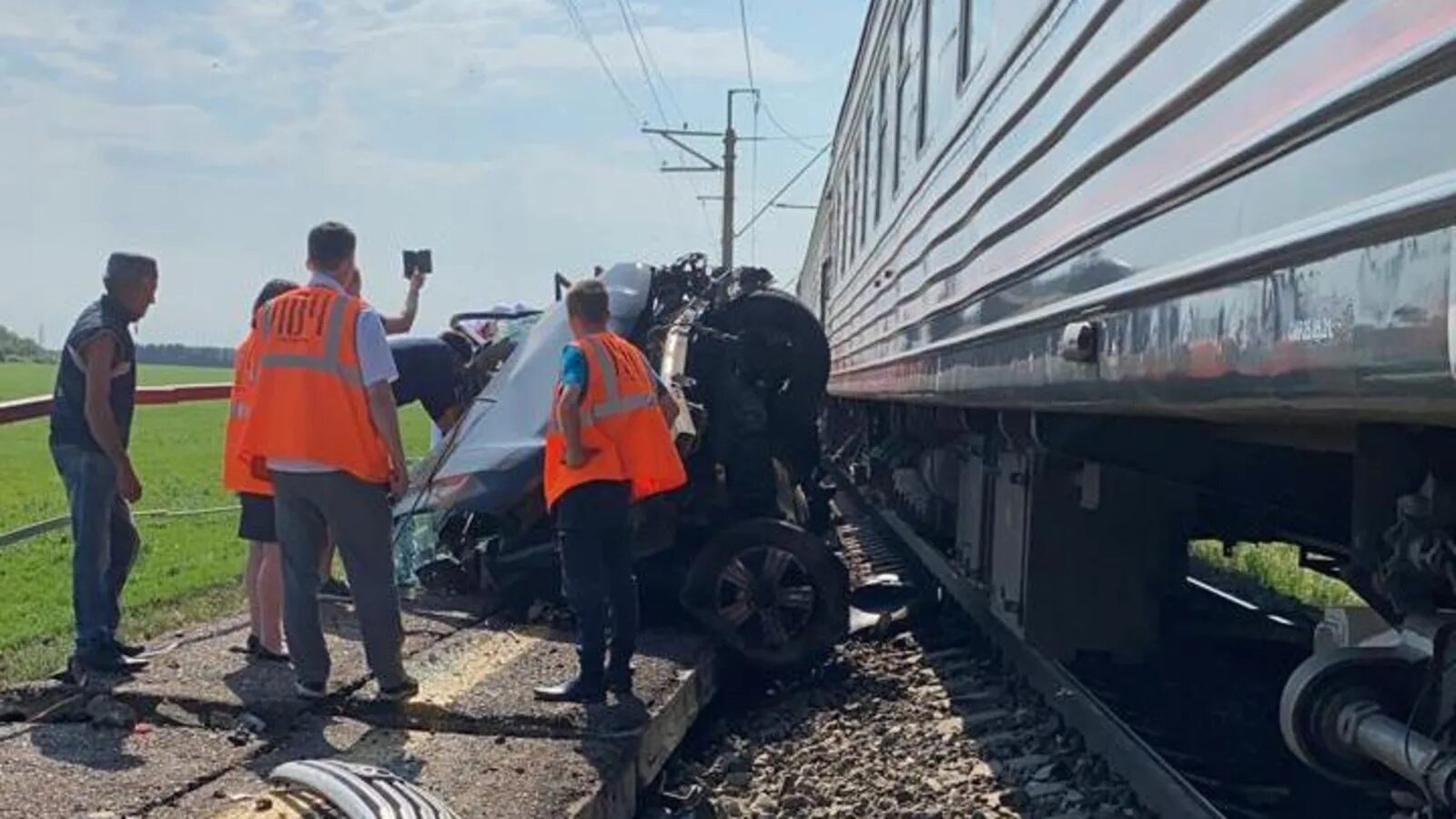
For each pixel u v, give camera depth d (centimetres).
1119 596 654
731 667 721
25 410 678
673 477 594
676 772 593
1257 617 741
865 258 1137
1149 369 348
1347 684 332
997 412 708
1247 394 287
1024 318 488
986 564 769
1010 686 714
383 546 541
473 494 734
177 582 1023
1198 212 320
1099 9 405
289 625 541
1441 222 212
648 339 835
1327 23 257
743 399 785
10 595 981
